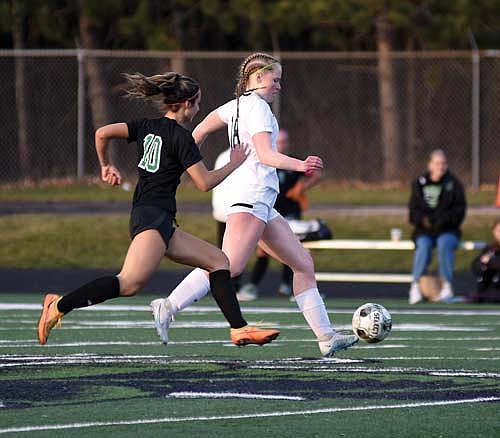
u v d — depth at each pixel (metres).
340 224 58.12
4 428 16.23
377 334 23.11
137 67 90.31
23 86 87.94
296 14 81.56
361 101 95.50
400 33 90.12
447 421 17.14
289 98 96.06
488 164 86.12
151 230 20.50
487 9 82.19
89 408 17.92
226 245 22.25
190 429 16.31
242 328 21.44
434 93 90.00
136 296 43.06
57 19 87.31
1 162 90.62
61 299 20.73
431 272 51.78
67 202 66.56
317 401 18.78
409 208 44.03
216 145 83.94
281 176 44.22
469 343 28.14
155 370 22.25
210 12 84.44
